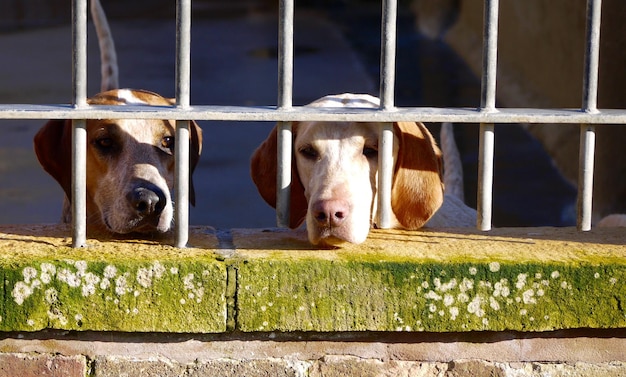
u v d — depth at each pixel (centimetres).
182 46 354
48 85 1386
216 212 838
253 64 1598
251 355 354
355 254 355
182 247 363
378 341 356
